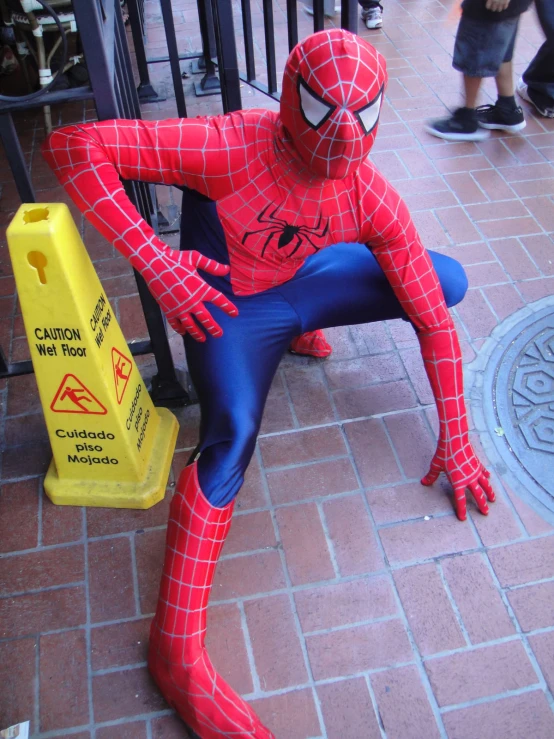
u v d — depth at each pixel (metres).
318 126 1.48
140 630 2.09
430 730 1.89
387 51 4.91
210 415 1.90
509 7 3.48
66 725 1.91
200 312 1.80
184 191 1.99
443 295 2.17
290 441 2.56
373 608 2.12
